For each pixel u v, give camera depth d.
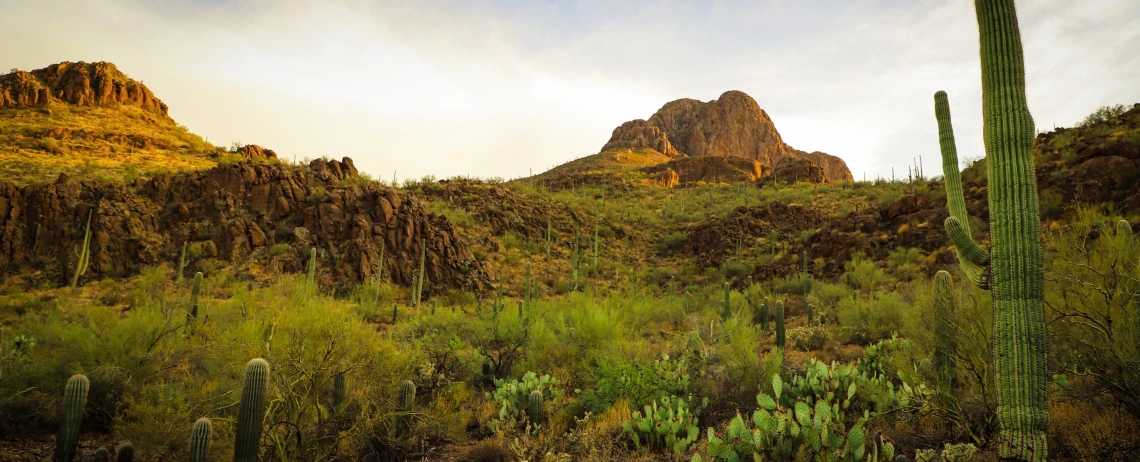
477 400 10.16
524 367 11.61
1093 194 24.69
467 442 8.22
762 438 5.36
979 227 28.61
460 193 57.44
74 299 28.78
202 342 9.59
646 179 99.81
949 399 6.42
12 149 52.88
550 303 21.75
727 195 73.94
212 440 6.38
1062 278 6.50
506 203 56.47
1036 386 3.88
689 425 7.41
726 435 5.54
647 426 7.39
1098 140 29.20
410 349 9.18
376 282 34.06
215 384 7.41
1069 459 5.15
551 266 46.94
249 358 6.73
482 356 12.27
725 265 44.12
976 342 6.14
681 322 21.03
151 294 27.20
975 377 6.27
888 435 6.52
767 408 5.70
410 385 7.59
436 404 8.10
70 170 47.53
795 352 15.27
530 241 50.78
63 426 6.66
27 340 11.82
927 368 6.96
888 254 33.25
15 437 7.97
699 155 168.50
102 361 9.02
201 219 38.06
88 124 68.62
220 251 36.06
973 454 5.04
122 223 35.94
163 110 85.69
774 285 34.25
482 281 40.03
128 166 51.00
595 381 9.73
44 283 31.72
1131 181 24.89
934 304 6.81
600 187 90.50
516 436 7.54
